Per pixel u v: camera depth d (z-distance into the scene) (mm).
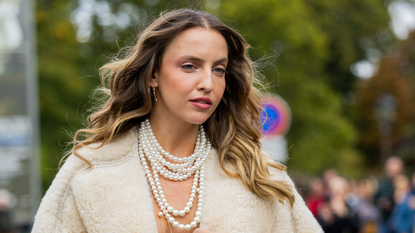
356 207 9398
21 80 9375
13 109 9359
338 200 9242
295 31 23141
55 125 20812
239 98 3082
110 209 2709
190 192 2889
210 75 2711
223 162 2949
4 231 9133
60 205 2791
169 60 2756
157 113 2943
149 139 2947
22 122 9383
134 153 2896
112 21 24172
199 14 2811
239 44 3006
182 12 2814
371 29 37500
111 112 2943
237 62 3070
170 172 2896
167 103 2787
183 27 2730
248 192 2863
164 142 2949
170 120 2912
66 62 21156
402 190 12586
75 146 2855
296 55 24703
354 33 37094
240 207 2818
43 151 19812
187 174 2912
